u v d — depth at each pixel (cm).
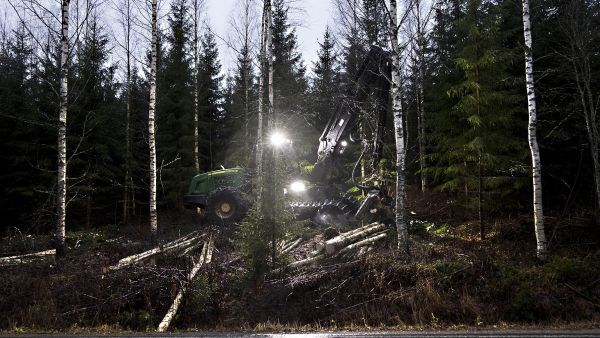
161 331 798
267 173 1022
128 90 2456
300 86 2623
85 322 867
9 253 1309
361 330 758
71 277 1020
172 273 993
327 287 962
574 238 1254
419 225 1419
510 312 840
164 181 2381
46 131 2139
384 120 1325
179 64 2566
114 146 2378
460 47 1688
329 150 1427
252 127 2517
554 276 932
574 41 1386
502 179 1388
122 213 2638
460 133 1681
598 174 1284
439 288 922
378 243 1173
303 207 1366
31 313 874
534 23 1608
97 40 2252
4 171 2258
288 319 888
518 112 1533
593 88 1491
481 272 955
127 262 1125
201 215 1852
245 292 954
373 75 1320
